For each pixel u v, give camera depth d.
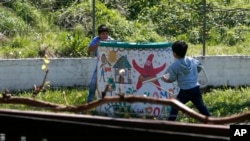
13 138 7.98
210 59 26.19
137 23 31.94
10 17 29.84
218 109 20.41
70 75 25.23
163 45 18.64
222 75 26.31
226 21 33.50
